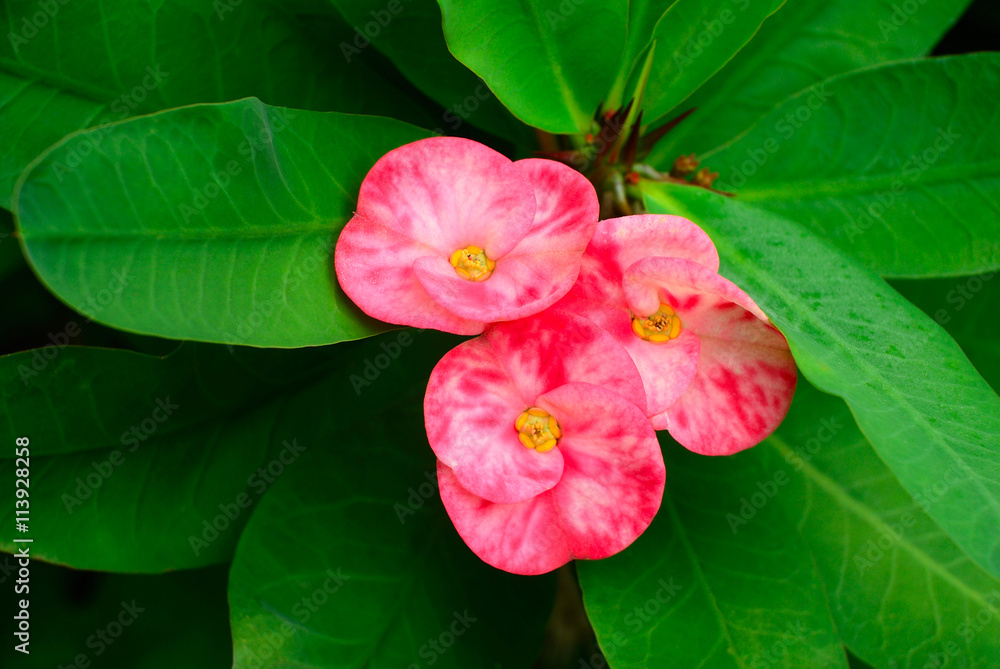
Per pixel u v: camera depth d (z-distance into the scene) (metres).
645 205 0.40
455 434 0.37
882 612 0.41
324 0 0.41
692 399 0.38
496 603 0.41
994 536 0.36
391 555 0.41
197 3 0.40
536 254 0.38
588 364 0.37
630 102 0.40
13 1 0.39
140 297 0.36
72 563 0.40
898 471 0.36
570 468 0.37
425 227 0.38
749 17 0.40
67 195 0.36
